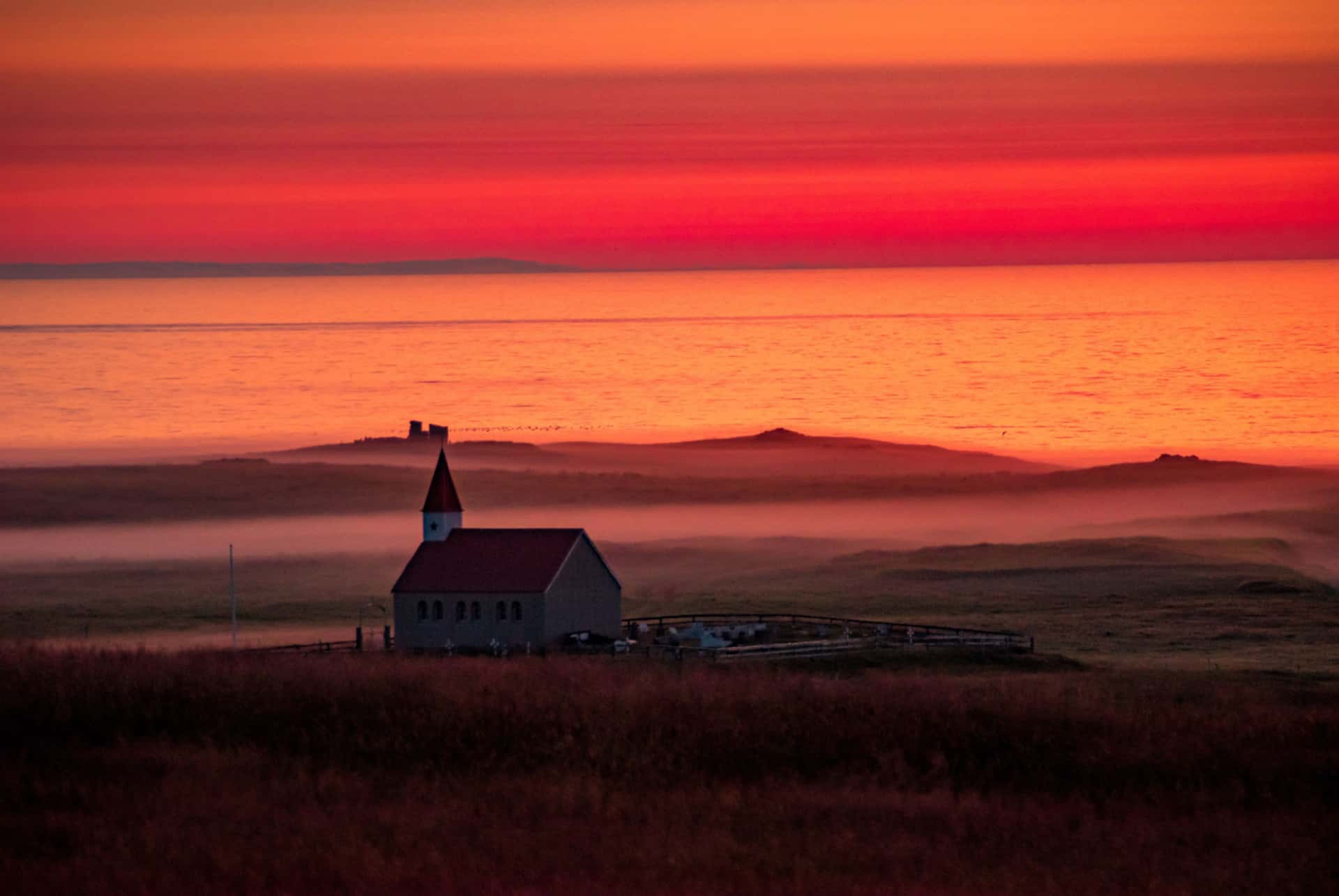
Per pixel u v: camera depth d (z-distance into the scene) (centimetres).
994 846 17738
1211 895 16112
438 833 17888
